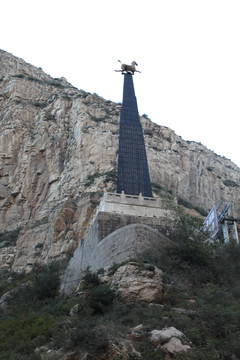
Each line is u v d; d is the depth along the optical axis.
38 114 97.69
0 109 102.81
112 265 30.22
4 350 22.41
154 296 24.30
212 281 29.83
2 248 69.25
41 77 125.44
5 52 131.75
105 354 18.47
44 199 77.75
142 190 44.75
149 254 30.12
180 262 30.30
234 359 19.88
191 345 19.67
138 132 50.50
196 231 36.75
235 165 116.94
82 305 24.53
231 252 34.69
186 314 22.77
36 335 22.88
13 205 80.62
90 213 57.72
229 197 89.81
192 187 84.12
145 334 19.81
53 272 38.88
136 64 58.28
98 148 79.44
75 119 91.12
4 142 90.31
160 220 37.44
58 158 83.50
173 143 93.12
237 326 22.00
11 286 50.56
